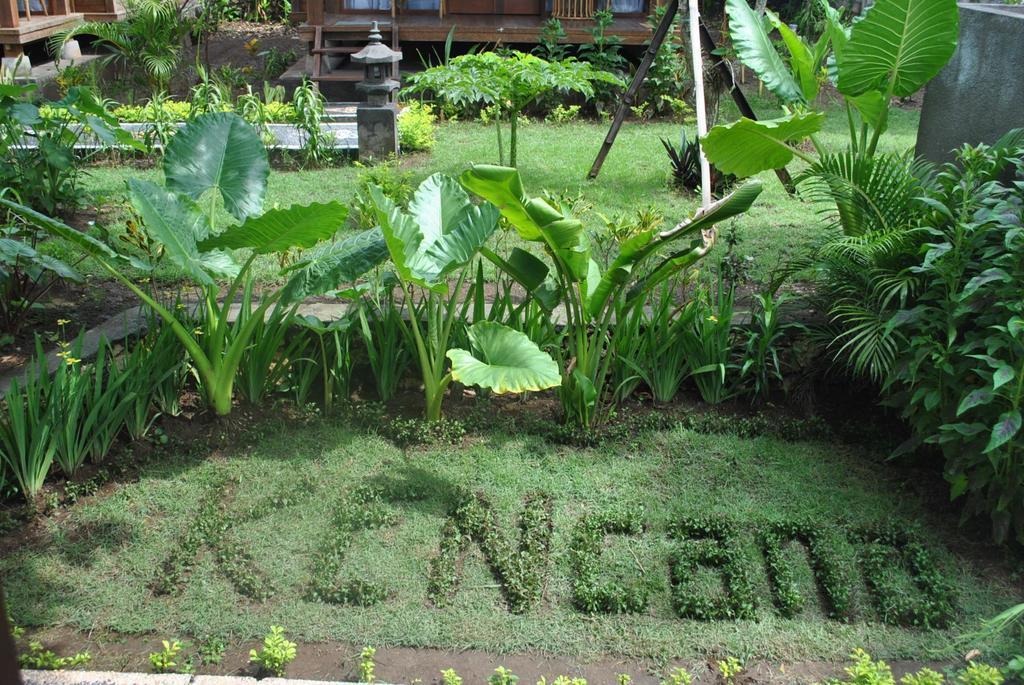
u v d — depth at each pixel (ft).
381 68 33.96
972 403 13.43
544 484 15.90
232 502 15.26
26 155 27.14
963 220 14.44
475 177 15.03
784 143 18.76
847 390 18.78
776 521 14.88
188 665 11.91
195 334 17.76
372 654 12.26
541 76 27.96
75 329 20.45
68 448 15.44
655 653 12.44
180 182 18.03
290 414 17.76
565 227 15.76
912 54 19.93
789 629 12.89
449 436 17.16
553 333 17.95
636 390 19.08
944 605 13.16
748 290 22.26
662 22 30.17
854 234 19.17
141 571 13.76
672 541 14.65
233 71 45.75
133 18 44.45
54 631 12.69
